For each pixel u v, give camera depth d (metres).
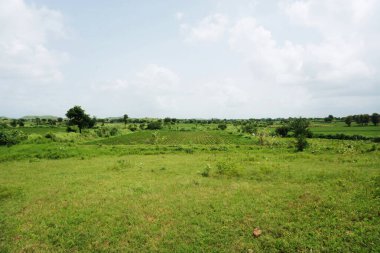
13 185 15.80
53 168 22.44
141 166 22.58
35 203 12.20
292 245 7.64
